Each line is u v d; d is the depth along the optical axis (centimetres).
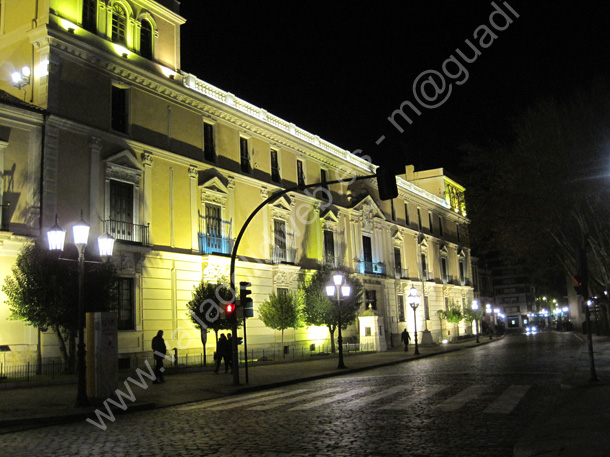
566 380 1535
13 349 1981
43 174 2145
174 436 1000
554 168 2667
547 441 764
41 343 2064
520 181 2859
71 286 1942
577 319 7525
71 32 2325
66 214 2214
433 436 894
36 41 2241
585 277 1552
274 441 905
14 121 2091
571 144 2588
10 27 2336
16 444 976
